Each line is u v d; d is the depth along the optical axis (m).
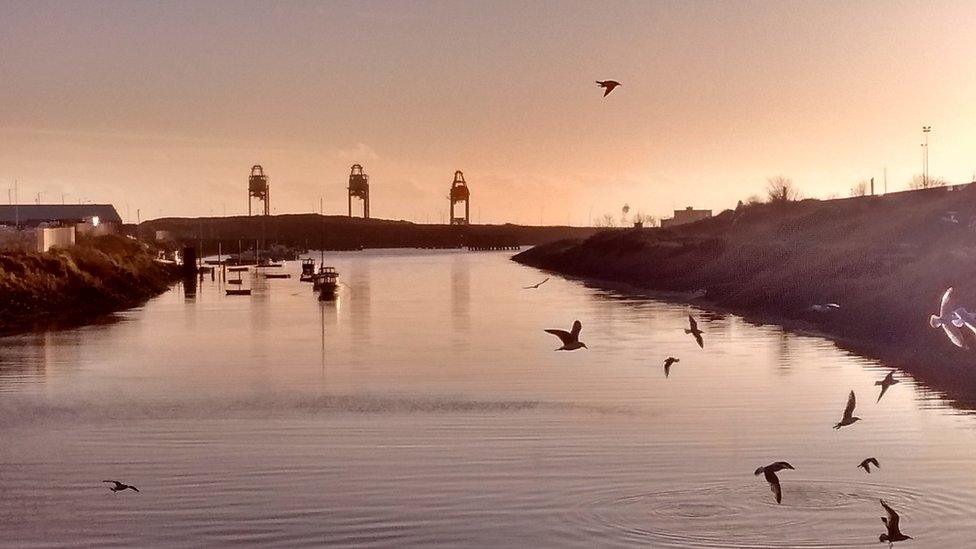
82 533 32.00
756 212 159.12
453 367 62.56
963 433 42.59
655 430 43.78
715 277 118.69
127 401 51.97
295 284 160.38
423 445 41.56
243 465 38.94
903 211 127.44
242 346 75.12
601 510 33.38
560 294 125.62
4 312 96.06
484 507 33.81
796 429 43.69
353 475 37.34
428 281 162.00
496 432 43.72
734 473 37.19
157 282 146.88
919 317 69.88
